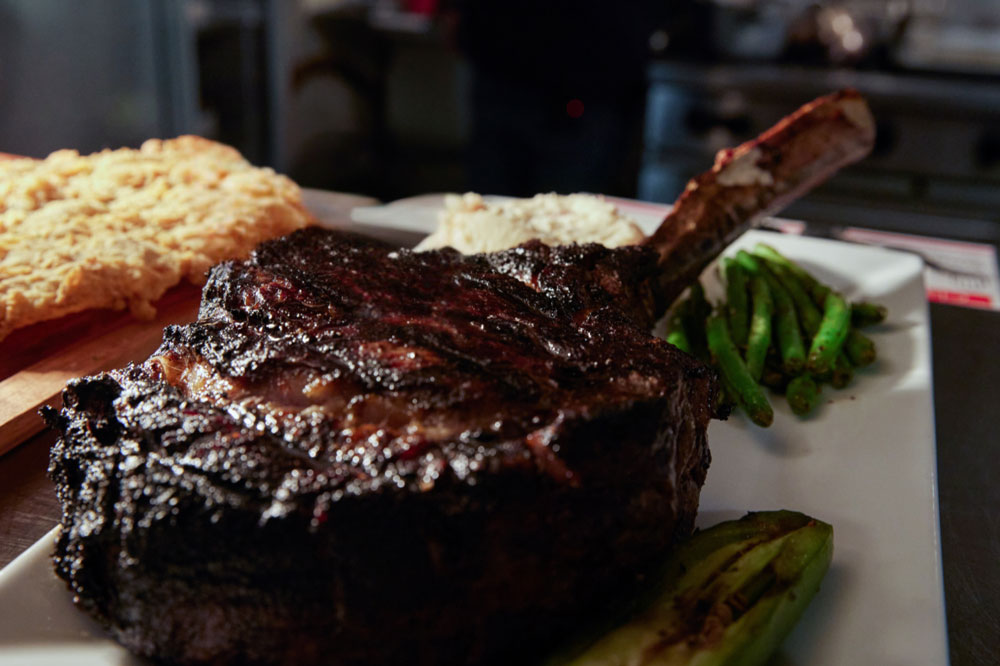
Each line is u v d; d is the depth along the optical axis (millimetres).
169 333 1245
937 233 4641
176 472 1015
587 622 1064
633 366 1137
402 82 7391
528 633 1031
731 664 985
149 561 988
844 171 4723
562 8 4625
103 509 1029
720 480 1492
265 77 6078
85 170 2408
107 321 1905
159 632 1023
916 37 5305
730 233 1955
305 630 976
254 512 959
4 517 1393
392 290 1345
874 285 2205
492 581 975
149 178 2363
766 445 1591
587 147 5148
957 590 1344
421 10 7219
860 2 5230
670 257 1872
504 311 1294
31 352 1797
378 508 946
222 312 1321
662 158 5090
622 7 4660
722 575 1078
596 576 1036
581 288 1402
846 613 1157
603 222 2143
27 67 4551
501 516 959
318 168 6984
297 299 1295
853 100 2115
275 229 2209
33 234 1982
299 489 965
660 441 1035
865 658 1090
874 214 4699
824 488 1457
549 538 984
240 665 1017
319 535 940
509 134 5137
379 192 7398
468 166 5387
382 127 7676
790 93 4676
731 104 4828
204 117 5738
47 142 4789
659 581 1099
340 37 6801
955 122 4449
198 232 2059
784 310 1939
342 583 949
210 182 2361
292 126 6453
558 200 2312
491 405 1058
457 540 952
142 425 1085
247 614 980
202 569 974
